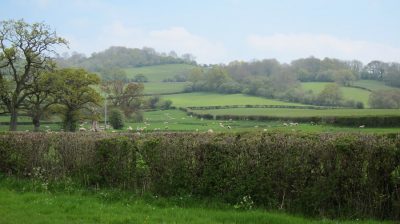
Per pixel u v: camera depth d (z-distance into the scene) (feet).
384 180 35.17
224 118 299.38
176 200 41.75
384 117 184.75
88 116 206.90
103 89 316.81
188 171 42.52
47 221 34.65
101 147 47.80
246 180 39.65
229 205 39.52
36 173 51.24
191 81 466.70
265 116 273.75
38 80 180.86
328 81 459.73
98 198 43.52
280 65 508.53
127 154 45.98
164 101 376.48
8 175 53.78
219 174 40.98
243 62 509.35
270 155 38.83
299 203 37.45
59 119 244.63
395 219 34.68
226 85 442.50
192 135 46.68
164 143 44.04
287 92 399.44
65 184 48.34
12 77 183.42
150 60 621.31
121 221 34.78
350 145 36.09
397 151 34.71
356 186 35.86
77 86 195.21
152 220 35.27
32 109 183.83
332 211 36.09
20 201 41.98
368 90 404.36
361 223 33.96
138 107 320.29
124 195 43.86
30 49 176.96
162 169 43.78
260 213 36.40
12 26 173.68
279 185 38.37
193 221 34.76
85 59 593.01
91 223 34.27
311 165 37.17
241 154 40.06
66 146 50.37
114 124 253.24
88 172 48.62
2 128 218.18
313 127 202.90
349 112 249.14
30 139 52.90
